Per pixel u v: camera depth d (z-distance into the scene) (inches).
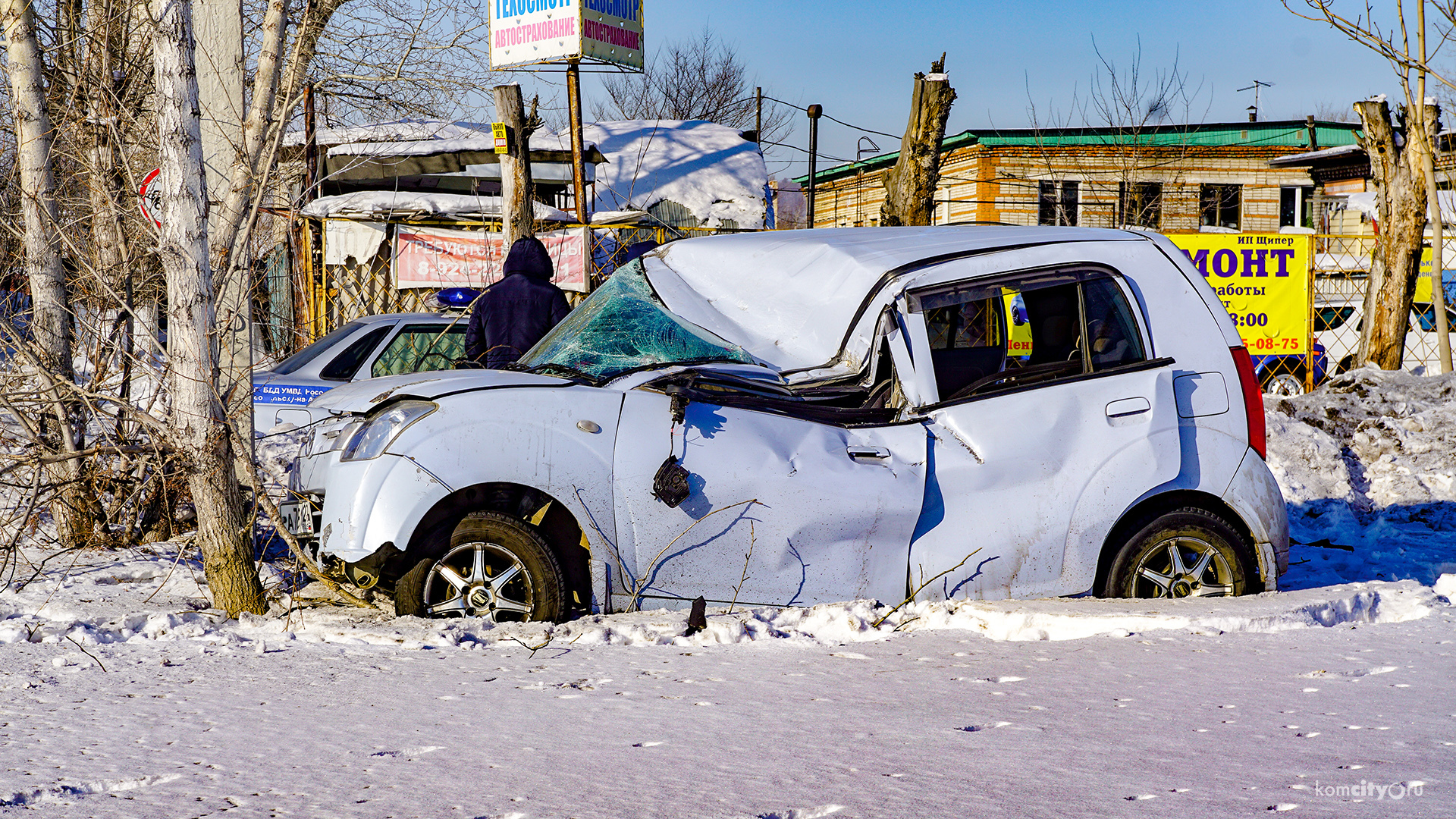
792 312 208.1
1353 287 615.2
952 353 207.2
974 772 108.1
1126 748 115.8
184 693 144.1
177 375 194.1
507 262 300.0
